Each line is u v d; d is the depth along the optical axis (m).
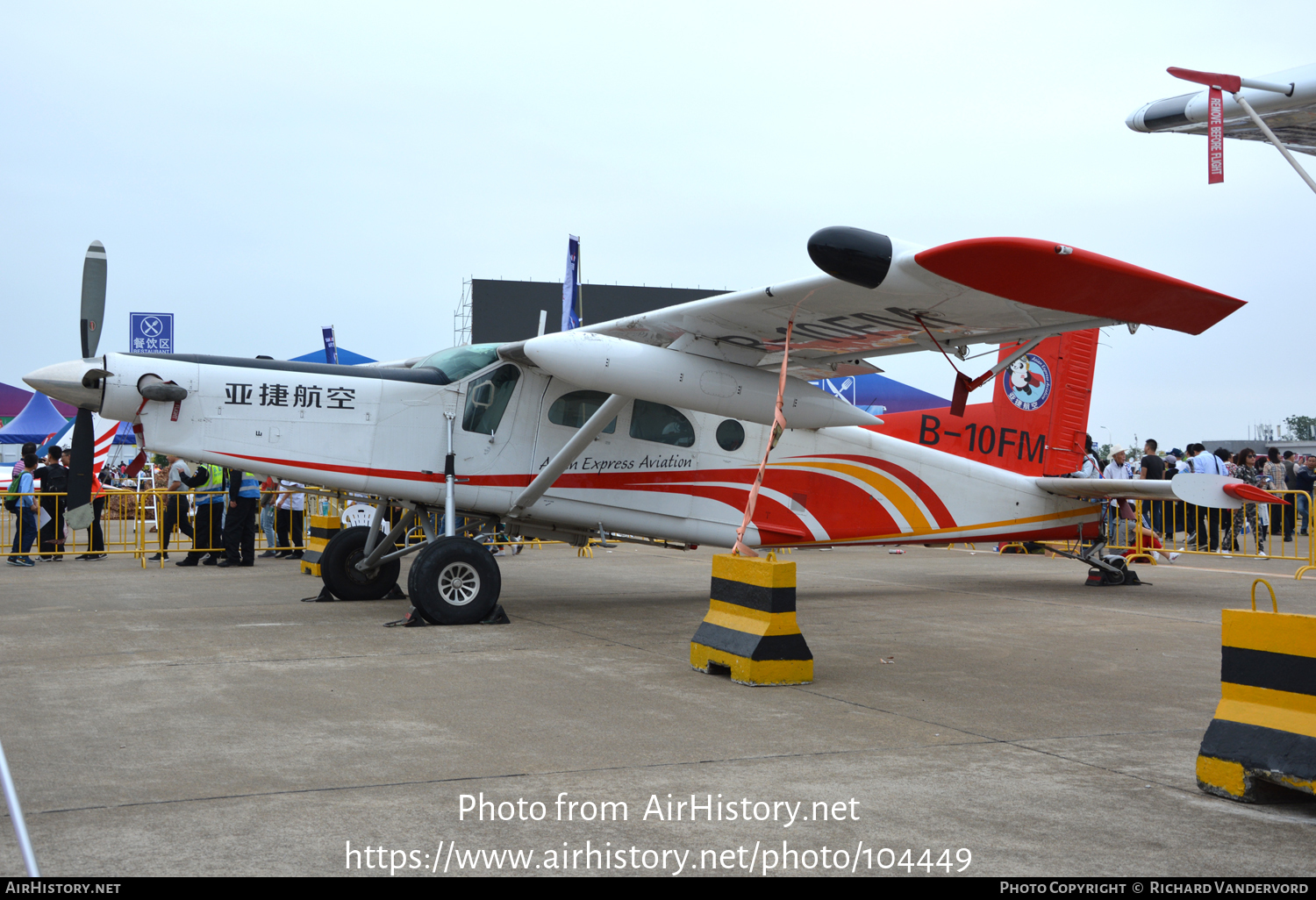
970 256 5.38
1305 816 3.56
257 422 7.78
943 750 4.38
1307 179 5.08
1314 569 13.45
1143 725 4.88
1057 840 3.29
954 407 7.89
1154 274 5.37
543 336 7.69
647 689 5.59
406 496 8.31
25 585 10.95
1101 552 11.23
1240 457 17.61
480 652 6.70
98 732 4.55
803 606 9.49
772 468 9.55
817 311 7.16
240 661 6.31
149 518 21.59
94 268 8.05
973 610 9.23
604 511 8.85
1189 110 5.80
